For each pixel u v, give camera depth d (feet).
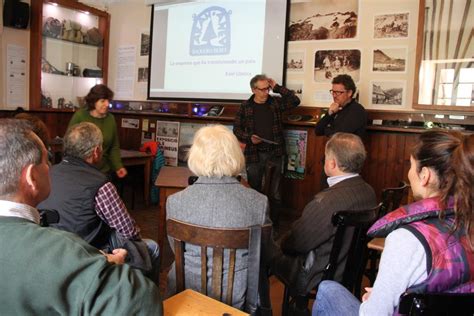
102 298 2.75
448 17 11.19
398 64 12.35
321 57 13.53
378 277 3.48
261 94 12.98
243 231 4.64
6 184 2.91
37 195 3.13
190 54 15.94
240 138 13.19
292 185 14.26
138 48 17.56
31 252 2.70
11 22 15.14
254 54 14.61
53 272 2.66
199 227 4.67
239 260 4.87
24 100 16.21
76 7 16.61
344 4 13.03
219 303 4.06
